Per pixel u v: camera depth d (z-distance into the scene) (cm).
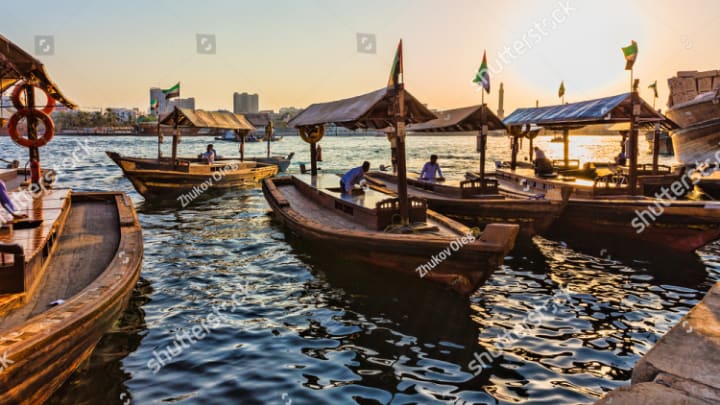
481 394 632
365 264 1034
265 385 646
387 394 629
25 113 1171
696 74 3247
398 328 833
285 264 1209
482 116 1522
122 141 11412
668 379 382
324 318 873
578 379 673
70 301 592
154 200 2269
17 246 615
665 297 1005
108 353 729
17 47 984
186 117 2462
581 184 1636
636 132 1517
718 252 1369
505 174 2167
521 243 1450
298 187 1827
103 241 970
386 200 1100
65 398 598
